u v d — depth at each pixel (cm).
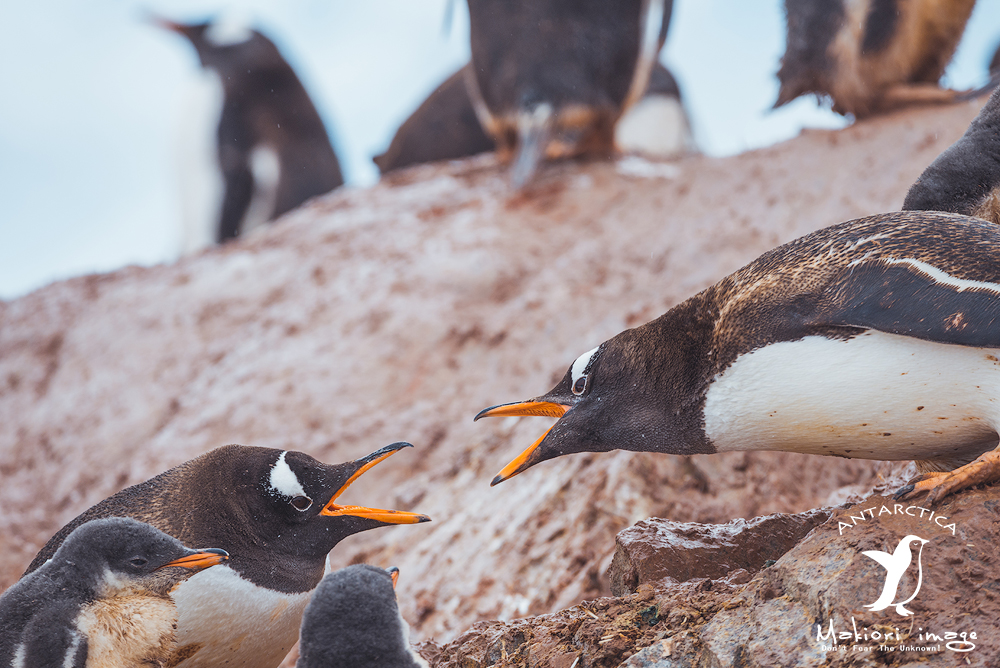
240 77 2562
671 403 689
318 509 757
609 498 1015
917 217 616
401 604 1076
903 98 1633
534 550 1028
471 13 1923
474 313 1608
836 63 1633
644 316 1419
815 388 607
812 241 644
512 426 1338
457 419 1451
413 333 1605
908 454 631
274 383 1593
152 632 639
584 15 1839
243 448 776
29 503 1584
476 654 680
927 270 570
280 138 2598
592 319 1490
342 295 1728
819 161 1573
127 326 1841
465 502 1220
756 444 671
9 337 1933
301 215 2062
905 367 578
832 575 542
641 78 1944
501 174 2012
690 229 1574
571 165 1944
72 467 1608
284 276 1834
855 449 638
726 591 621
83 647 618
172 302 1861
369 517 771
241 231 2603
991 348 550
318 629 539
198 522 722
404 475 1390
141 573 640
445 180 2053
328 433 1487
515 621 723
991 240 576
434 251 1750
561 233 1723
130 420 1645
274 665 771
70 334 1881
